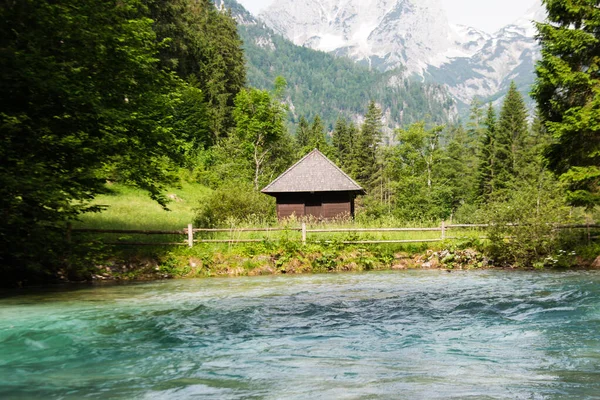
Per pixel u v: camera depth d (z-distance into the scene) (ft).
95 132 49.37
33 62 41.50
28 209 38.32
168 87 65.05
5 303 33.01
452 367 16.66
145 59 58.34
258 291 38.75
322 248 58.54
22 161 38.17
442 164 237.45
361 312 28.25
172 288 41.60
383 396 13.38
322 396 13.46
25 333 22.88
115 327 24.29
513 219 58.80
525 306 29.50
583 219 65.77
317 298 34.22
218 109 232.12
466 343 20.44
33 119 43.29
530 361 17.39
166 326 24.54
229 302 32.76
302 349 19.65
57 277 46.78
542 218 57.26
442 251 60.34
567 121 63.46
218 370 16.56
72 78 47.06
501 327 23.58
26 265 41.73
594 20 62.95
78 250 44.96
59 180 39.93
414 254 60.90
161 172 59.57
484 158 235.81
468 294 35.14
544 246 57.77
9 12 43.45
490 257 58.85
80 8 49.32
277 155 261.03
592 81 62.44
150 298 35.22
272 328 23.93
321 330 23.39
